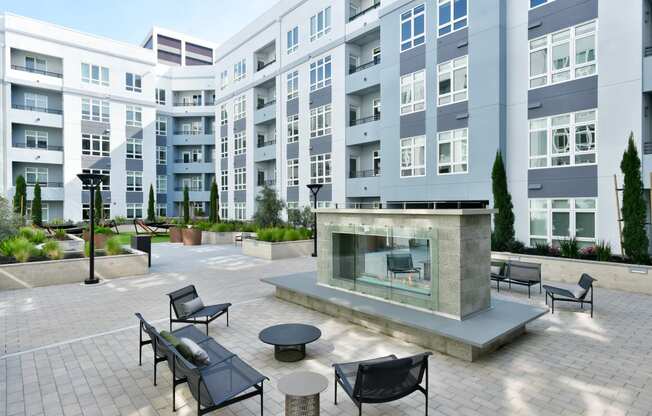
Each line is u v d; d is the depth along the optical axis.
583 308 9.12
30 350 6.66
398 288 7.84
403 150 19.84
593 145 13.83
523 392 5.11
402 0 19.77
